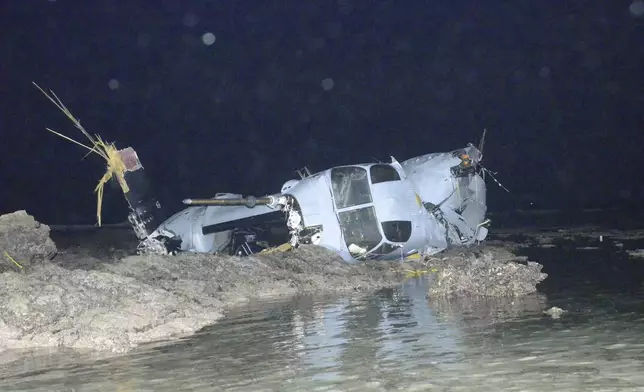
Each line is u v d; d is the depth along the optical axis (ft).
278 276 100.63
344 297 89.35
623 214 245.86
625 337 59.31
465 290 85.35
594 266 110.22
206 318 75.97
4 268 79.61
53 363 59.47
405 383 48.91
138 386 51.44
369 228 115.34
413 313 75.25
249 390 49.24
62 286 73.46
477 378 49.19
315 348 60.75
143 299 75.25
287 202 118.52
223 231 130.31
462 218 133.59
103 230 207.21
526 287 84.89
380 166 120.37
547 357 53.83
